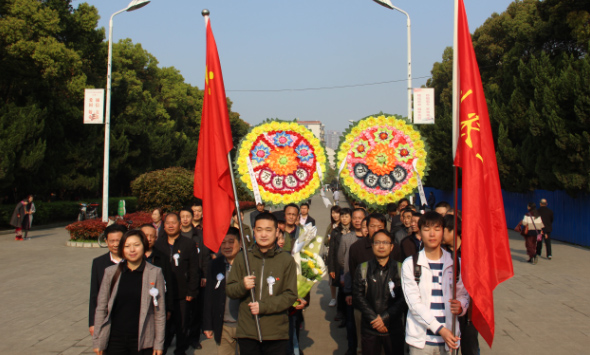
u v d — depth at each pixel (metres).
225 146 5.21
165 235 6.20
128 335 4.35
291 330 5.84
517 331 7.28
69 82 24.98
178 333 6.07
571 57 16.89
